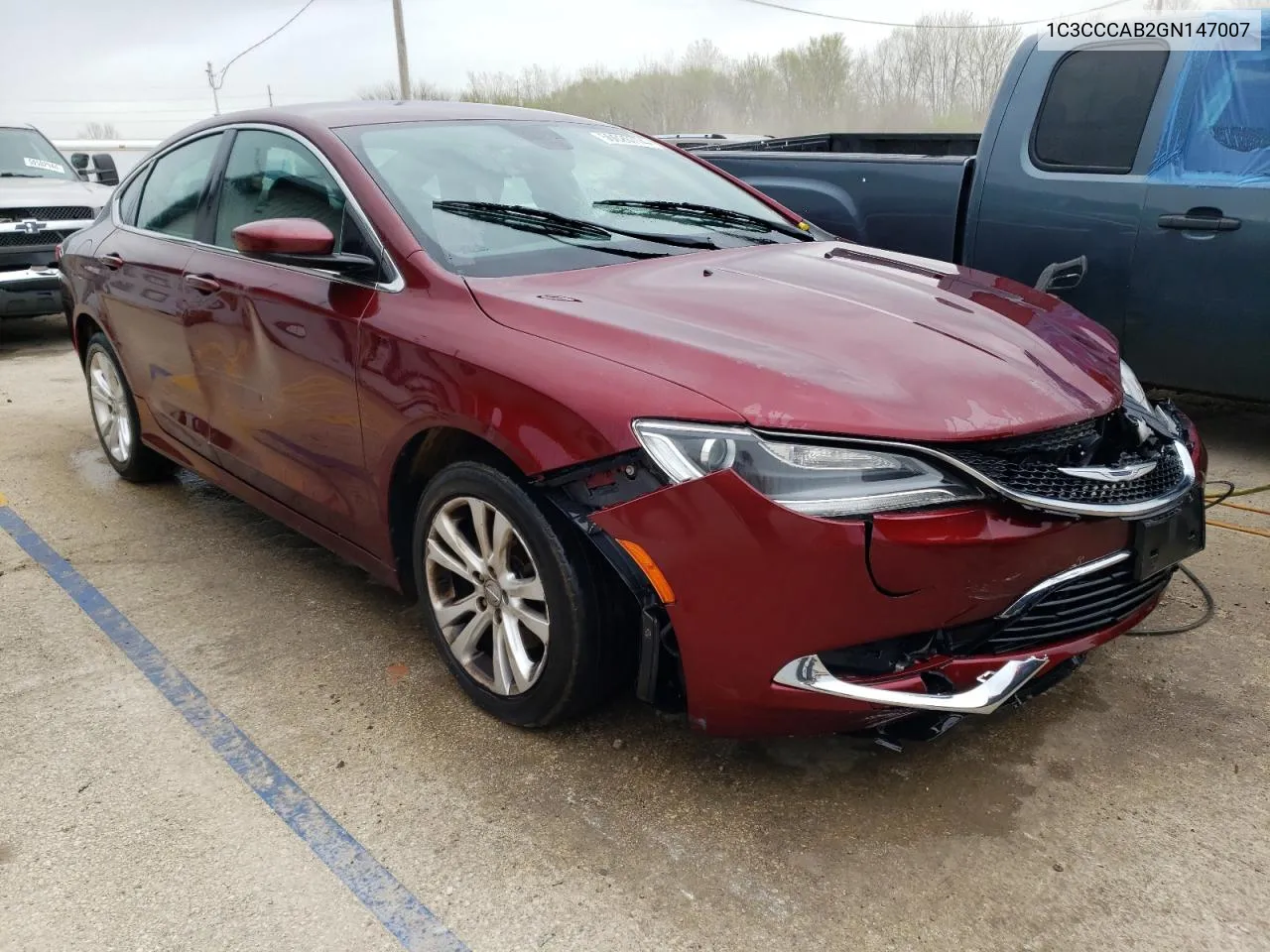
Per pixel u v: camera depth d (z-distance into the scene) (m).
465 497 2.60
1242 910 2.06
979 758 2.55
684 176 3.76
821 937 2.01
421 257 2.77
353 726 2.74
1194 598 3.36
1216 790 2.42
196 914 2.09
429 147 3.24
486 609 2.69
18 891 2.15
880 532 2.01
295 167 3.27
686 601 2.14
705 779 2.49
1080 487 2.19
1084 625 2.34
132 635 3.26
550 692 2.51
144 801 2.44
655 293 2.67
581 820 2.35
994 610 2.16
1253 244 4.22
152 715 2.80
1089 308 4.75
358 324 2.81
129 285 4.05
